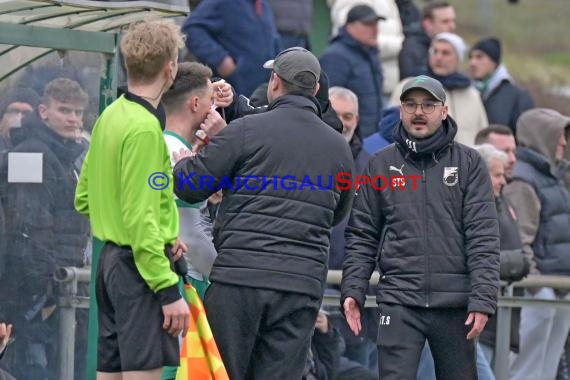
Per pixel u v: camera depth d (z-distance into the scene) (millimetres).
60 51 24141
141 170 20594
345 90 30859
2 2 22547
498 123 41344
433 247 24406
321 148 22562
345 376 27375
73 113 24297
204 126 23188
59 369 24438
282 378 22500
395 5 42062
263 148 22266
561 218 32844
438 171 24547
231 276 22125
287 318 22344
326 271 22797
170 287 20656
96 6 22859
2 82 24109
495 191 29984
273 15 37719
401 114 24703
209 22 34344
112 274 20938
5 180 24172
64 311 24438
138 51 20922
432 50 38250
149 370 20891
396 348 24438
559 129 33625
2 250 24219
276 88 23016
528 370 29297
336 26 41469
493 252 24281
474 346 24734
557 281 29359
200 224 23625
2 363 24312
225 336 22234
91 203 21375
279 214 22219
